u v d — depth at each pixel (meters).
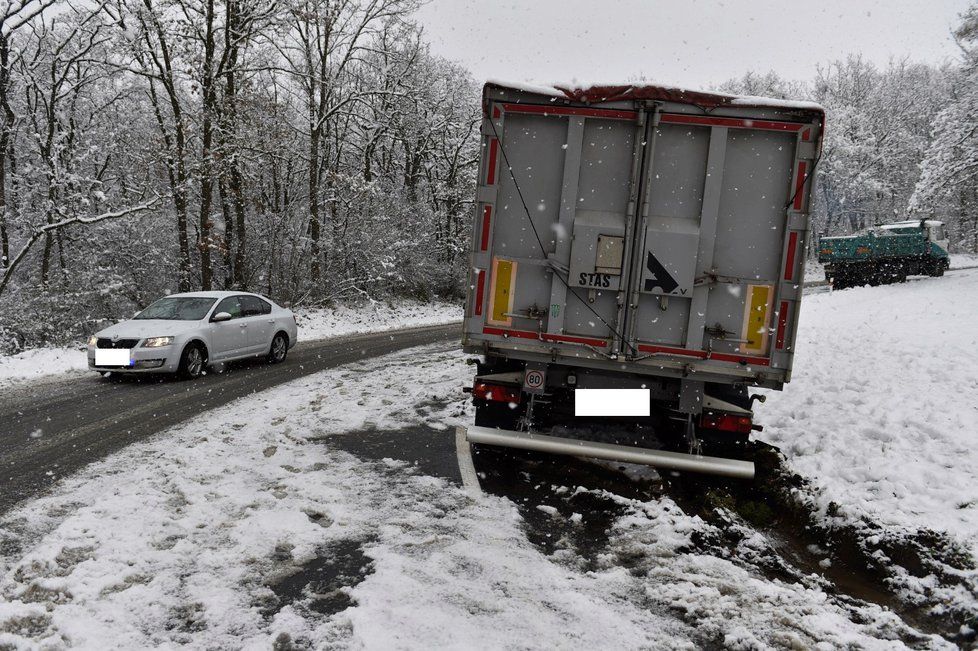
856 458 6.33
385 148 32.91
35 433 7.33
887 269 30.02
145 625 3.48
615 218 5.51
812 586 4.38
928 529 4.87
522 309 5.70
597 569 4.38
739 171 5.35
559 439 5.73
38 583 3.81
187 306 11.90
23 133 20.02
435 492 5.70
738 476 5.44
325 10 23.62
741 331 5.43
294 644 3.35
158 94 21.73
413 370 12.27
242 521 4.85
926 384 8.81
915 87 56.28
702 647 3.49
